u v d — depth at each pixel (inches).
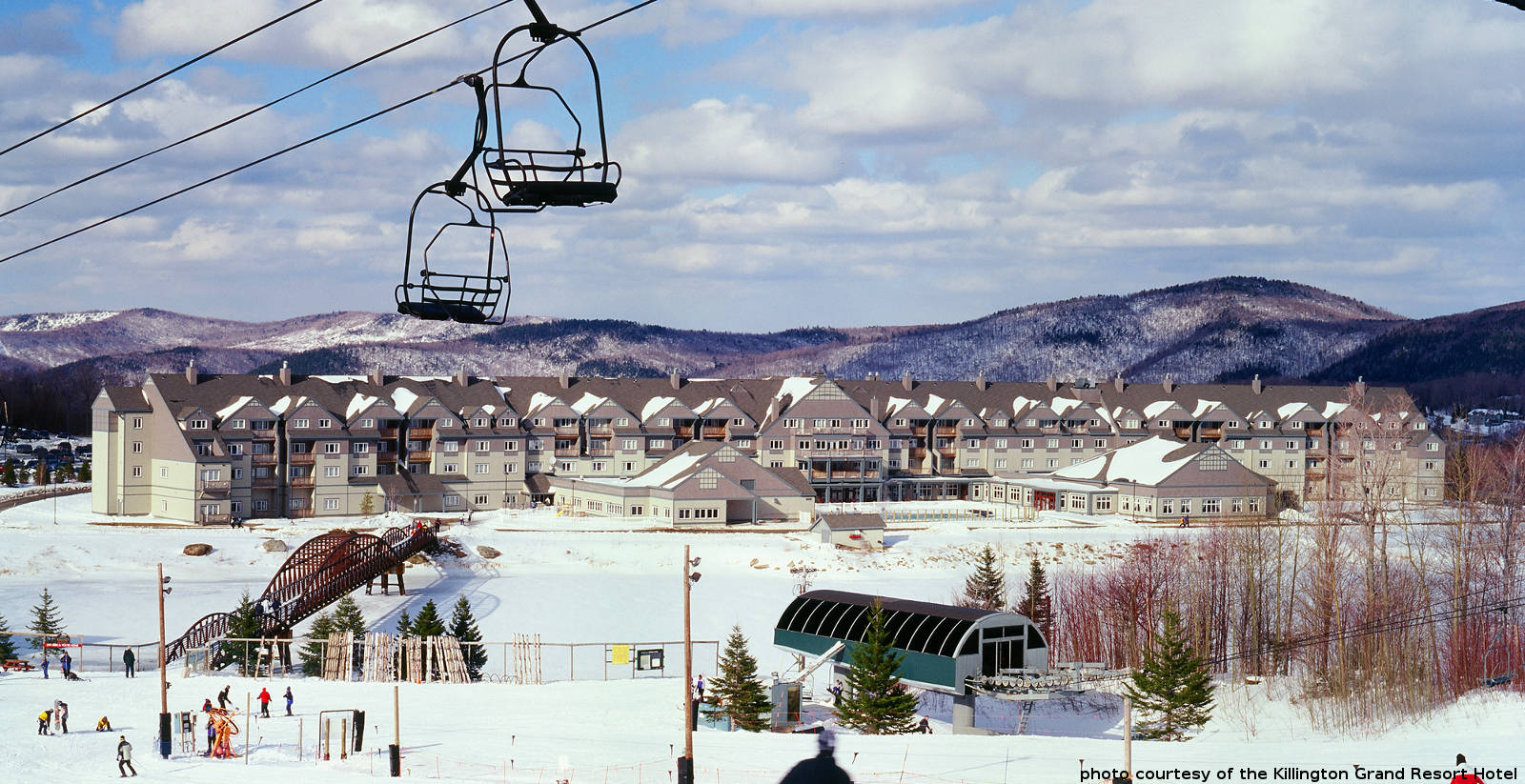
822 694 3292.3
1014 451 7047.2
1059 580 4439.0
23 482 7682.1
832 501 6732.3
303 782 2097.7
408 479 6028.5
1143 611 3804.1
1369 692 3272.6
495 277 654.5
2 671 3176.7
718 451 5851.4
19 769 2154.3
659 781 2144.4
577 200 603.5
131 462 5669.3
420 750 2369.6
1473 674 3415.4
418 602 4343.0
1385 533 3826.3
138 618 3969.0
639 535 5339.6
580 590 4574.3
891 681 2797.7
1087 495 6358.3
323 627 3553.2
